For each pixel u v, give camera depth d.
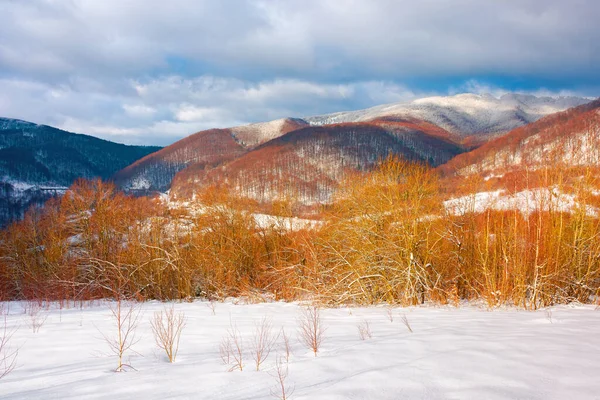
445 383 5.38
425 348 7.44
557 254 16.25
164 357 8.92
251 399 5.39
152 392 6.12
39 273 29.42
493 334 8.47
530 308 15.02
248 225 27.00
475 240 18.66
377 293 19.31
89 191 29.80
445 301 17.38
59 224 29.61
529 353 6.63
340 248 20.69
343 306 18.23
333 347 8.35
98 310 18.30
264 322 12.76
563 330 8.79
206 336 11.04
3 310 18.83
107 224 28.41
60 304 21.52
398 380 5.55
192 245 26.53
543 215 17.06
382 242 18.59
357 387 5.34
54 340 11.01
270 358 7.81
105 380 6.91
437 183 19.09
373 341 8.46
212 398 5.69
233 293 24.30
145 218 28.22
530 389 5.06
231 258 25.30
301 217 26.81
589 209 16.89
